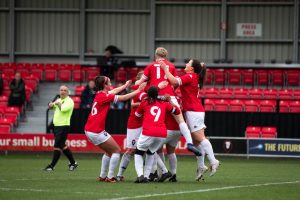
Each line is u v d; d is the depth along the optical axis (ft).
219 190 59.62
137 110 64.64
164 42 157.99
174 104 66.28
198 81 66.23
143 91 67.31
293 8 154.81
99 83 65.57
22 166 90.63
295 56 154.51
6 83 140.05
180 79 65.05
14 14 158.61
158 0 157.48
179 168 88.99
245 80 144.66
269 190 60.70
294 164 99.30
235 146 106.73
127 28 158.61
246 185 64.90
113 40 158.71
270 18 155.53
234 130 112.78
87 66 148.25
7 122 119.03
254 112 112.37
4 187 61.57
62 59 159.12
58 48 159.33
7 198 53.98
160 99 63.62
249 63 154.20
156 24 158.20
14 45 159.12
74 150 109.91
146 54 158.30
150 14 157.38
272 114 112.37
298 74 143.74
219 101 122.72
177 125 65.51
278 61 155.84
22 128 125.39
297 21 154.10
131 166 90.33
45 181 67.46
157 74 66.39
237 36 156.35
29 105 133.80
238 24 156.04
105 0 158.61
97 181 67.15
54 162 84.02
